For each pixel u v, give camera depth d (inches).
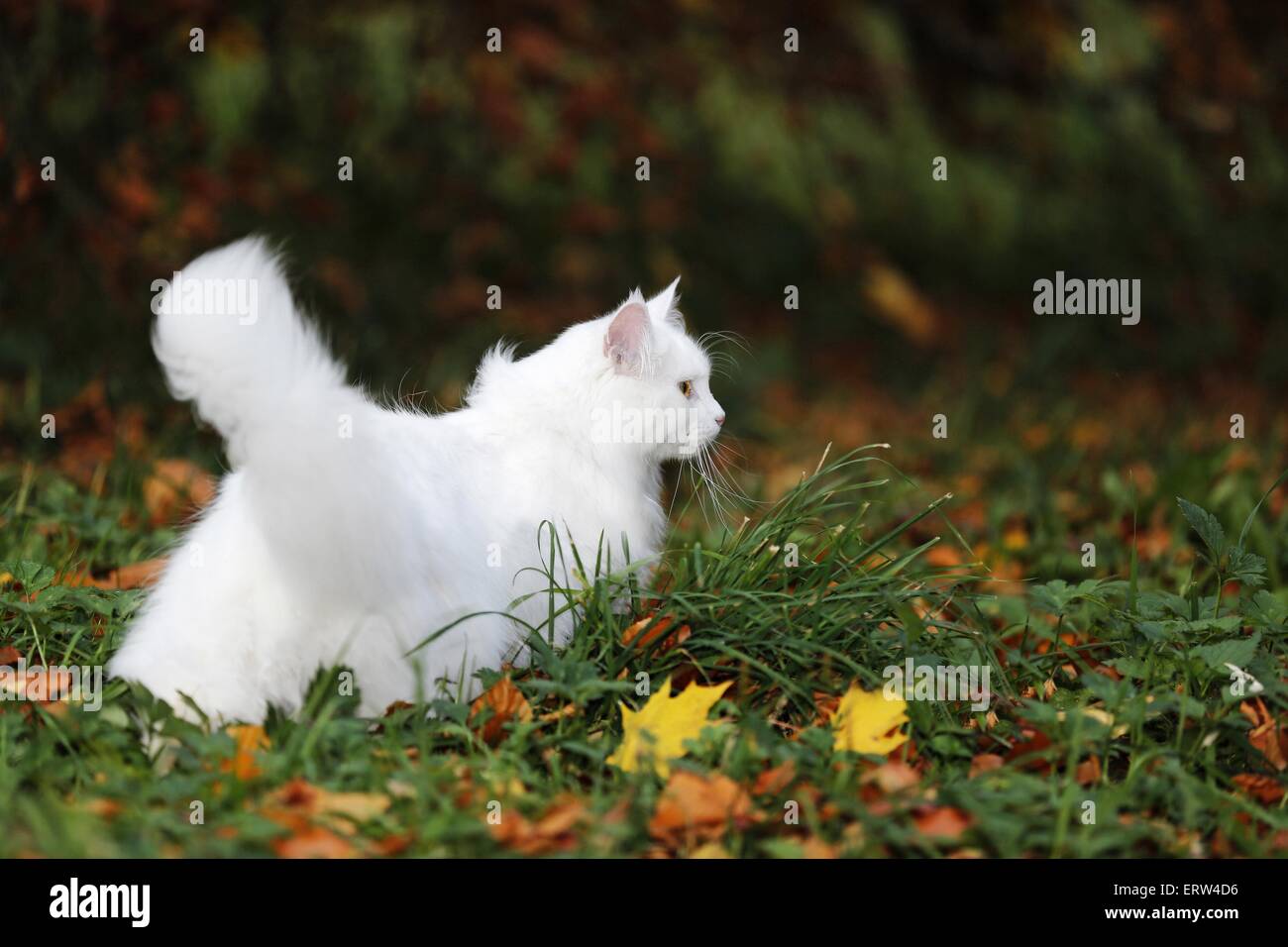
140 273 333.1
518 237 460.1
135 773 133.0
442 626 145.3
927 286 540.7
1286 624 175.5
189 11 353.4
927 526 256.7
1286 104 618.5
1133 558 181.6
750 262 515.5
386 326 390.6
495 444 167.2
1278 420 378.3
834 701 154.8
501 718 145.7
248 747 135.3
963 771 146.3
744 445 358.6
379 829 126.1
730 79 480.1
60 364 306.7
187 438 276.5
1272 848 135.6
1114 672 170.9
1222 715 152.5
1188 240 573.6
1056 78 545.0
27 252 314.3
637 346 173.9
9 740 138.0
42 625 166.9
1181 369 522.0
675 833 130.7
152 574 188.1
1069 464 310.0
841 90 510.6
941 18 547.8
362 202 429.1
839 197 499.5
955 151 530.6
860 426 409.7
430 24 429.4
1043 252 555.5
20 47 312.2
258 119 406.9
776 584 173.2
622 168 478.3
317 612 138.3
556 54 447.8
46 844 117.1
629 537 174.2
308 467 129.5
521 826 125.7
